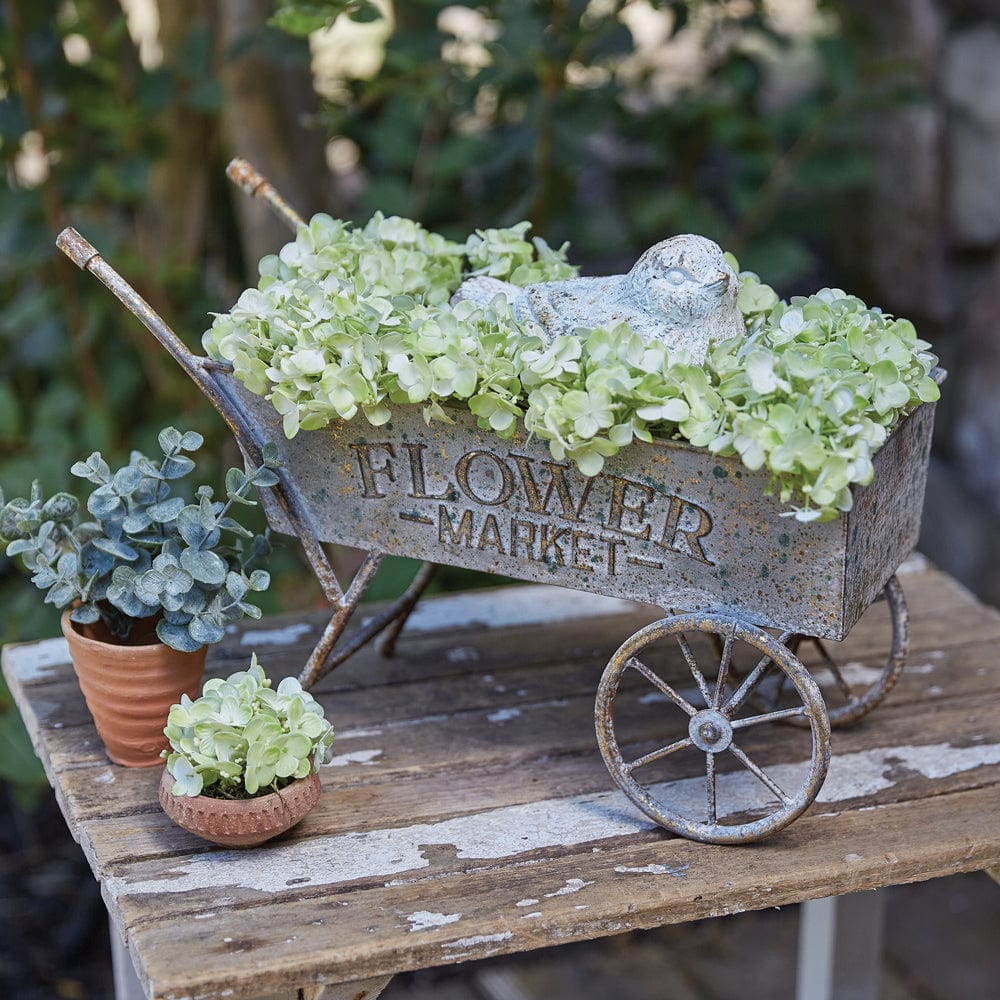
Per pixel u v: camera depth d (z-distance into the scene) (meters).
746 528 1.14
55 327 2.45
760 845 1.21
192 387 2.44
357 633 1.53
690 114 2.35
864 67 2.39
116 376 2.46
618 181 2.56
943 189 2.62
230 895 1.14
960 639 1.63
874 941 1.85
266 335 1.23
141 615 1.26
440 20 2.57
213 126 2.44
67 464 2.35
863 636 1.63
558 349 1.14
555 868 1.18
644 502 1.17
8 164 2.33
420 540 1.29
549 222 2.40
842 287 2.86
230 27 2.21
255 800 1.16
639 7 3.30
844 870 1.18
